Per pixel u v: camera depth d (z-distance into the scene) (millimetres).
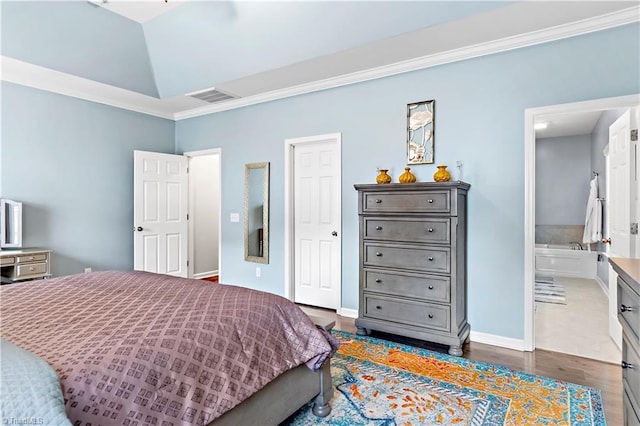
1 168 3605
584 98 2643
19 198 3729
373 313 3160
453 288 2785
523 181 2877
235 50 3479
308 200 4227
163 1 3164
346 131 3773
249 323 1608
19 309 1584
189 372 1276
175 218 5027
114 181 4551
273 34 3184
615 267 1565
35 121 3836
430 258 2879
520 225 2895
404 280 3002
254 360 1515
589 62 2621
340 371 2471
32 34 3172
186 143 5188
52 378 964
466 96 3102
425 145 3297
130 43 3719
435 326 2861
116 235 4570
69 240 4125
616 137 3080
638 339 1280
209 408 1275
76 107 4172
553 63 2746
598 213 5457
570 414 1962
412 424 1872
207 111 4875
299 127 4117
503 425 1865
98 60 3680
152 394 1153
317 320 2104
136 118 4785
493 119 2990
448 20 2568
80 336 1281
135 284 2074
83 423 991
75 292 1878
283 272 4309
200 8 3221
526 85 2854
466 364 2596
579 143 6535
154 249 4777
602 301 4391
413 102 3361
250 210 4566
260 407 1563
